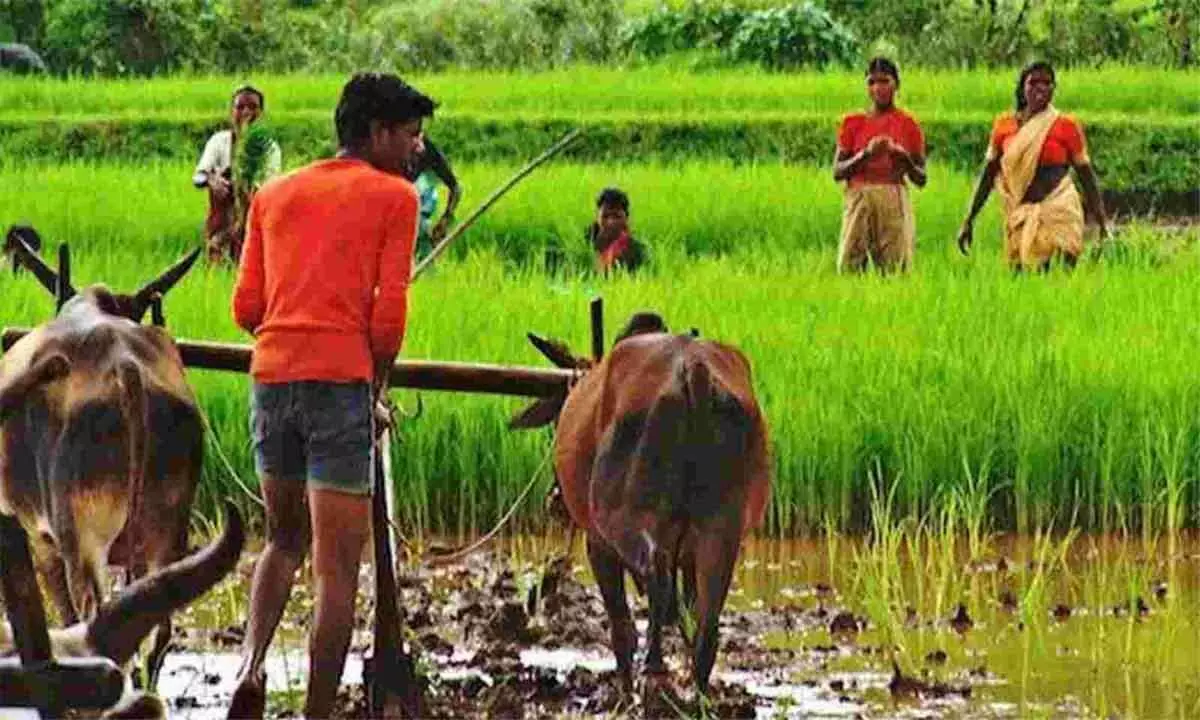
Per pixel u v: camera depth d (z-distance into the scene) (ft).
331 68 171.94
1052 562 58.49
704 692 41.55
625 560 41.81
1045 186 85.51
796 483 62.49
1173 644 50.80
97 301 43.73
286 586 39.27
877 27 171.22
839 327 72.23
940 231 103.35
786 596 55.36
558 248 96.99
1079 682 47.55
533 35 175.63
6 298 71.20
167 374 42.37
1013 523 63.31
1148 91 142.82
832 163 130.82
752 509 42.65
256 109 88.74
